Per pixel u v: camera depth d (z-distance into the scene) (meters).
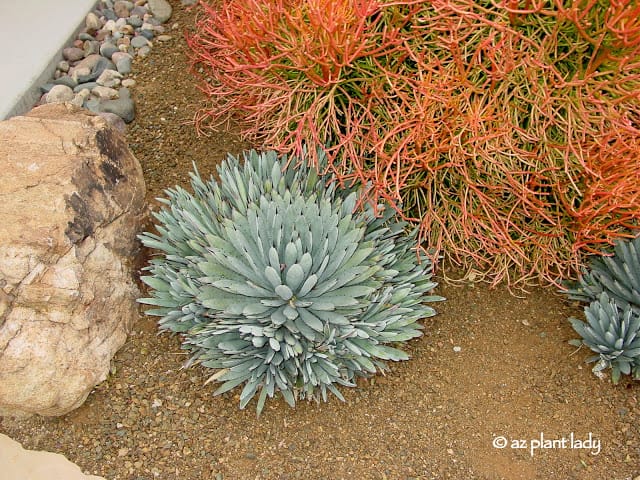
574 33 1.37
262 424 1.35
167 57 1.99
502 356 1.44
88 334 1.35
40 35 1.99
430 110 1.38
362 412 1.37
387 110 1.45
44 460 1.30
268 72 1.51
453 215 1.53
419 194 1.58
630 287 1.42
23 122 1.44
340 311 1.33
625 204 1.29
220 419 1.35
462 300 1.54
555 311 1.51
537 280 1.57
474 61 1.32
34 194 1.31
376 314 1.37
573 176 1.43
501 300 1.54
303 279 1.31
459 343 1.47
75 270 1.30
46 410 1.31
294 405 1.33
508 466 1.29
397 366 1.44
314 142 1.43
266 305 1.31
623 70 1.32
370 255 1.41
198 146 1.77
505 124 1.36
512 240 1.48
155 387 1.39
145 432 1.34
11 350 1.24
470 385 1.40
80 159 1.38
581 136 1.38
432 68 1.37
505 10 1.35
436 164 1.41
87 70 1.93
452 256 1.60
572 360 1.43
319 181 1.49
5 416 1.36
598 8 1.26
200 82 1.91
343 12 1.31
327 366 1.31
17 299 1.26
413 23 1.39
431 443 1.32
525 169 1.46
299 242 1.29
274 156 1.52
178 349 1.45
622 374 1.41
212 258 1.35
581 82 1.28
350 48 1.31
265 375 1.35
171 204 1.47
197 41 1.83
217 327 1.30
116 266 1.44
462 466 1.29
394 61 1.47
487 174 1.47
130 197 1.50
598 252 1.41
